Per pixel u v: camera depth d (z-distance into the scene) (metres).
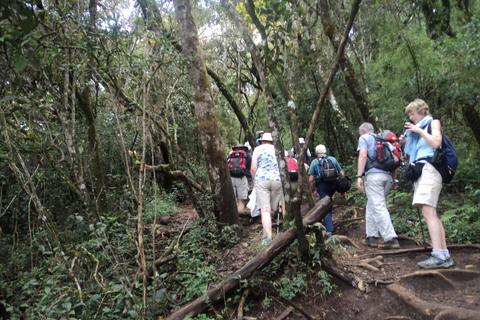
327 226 4.64
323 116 8.75
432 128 3.12
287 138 11.25
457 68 4.55
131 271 3.42
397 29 6.14
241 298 2.91
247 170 6.90
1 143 3.07
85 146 4.87
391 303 2.73
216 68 13.05
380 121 6.12
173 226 6.00
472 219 3.91
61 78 3.97
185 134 8.98
